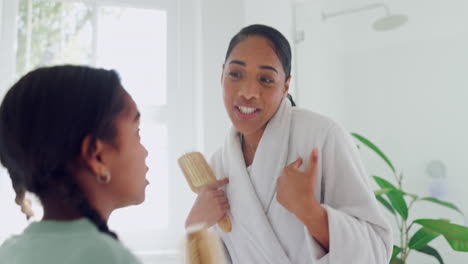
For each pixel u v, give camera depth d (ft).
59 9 4.38
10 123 1.26
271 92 2.29
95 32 4.46
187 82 4.60
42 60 4.30
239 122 2.37
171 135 4.54
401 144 4.30
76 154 1.28
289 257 2.32
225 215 2.48
